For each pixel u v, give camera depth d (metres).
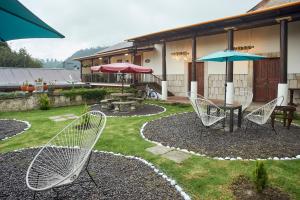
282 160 4.33
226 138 5.80
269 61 11.83
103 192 3.21
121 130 6.84
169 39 13.39
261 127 6.89
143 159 4.49
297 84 10.67
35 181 2.97
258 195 3.13
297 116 8.09
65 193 3.18
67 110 10.95
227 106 6.46
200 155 4.67
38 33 2.66
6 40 2.95
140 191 3.25
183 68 15.52
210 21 10.27
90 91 13.32
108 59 19.34
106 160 4.41
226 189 3.32
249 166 4.09
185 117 8.64
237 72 12.84
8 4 2.03
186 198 3.07
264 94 12.11
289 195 3.12
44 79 29.11
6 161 4.37
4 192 3.20
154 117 8.85
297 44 10.57
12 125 7.70
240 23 10.09
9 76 27.19
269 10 8.44
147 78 16.81
